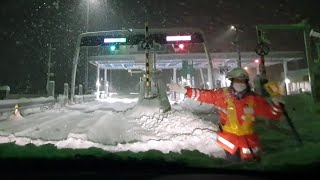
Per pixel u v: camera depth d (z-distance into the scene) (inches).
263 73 405.7
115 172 130.4
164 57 1112.2
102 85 1472.7
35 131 304.5
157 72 500.4
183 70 994.7
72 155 165.2
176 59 1118.4
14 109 466.3
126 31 634.2
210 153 212.7
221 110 165.9
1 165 141.0
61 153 170.1
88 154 167.6
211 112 504.1
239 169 135.7
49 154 167.9
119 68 1398.9
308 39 506.0
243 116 155.4
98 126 337.4
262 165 141.1
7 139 253.6
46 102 624.7
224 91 163.0
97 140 255.9
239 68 161.5
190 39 617.3
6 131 301.3
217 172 131.6
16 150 178.7
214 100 164.9
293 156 158.1
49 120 402.9
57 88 1365.7
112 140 258.1
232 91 159.9
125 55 1083.9
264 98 159.0
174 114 350.3
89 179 119.9
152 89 469.4
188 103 669.3
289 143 224.7
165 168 138.5
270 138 251.4
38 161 149.9
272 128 310.5
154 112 397.1
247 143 151.3
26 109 515.8
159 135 281.7
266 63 1311.5
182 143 240.5
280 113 155.6
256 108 157.4
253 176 125.3
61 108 618.5
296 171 130.6
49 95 730.8
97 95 1190.3
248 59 1181.1
